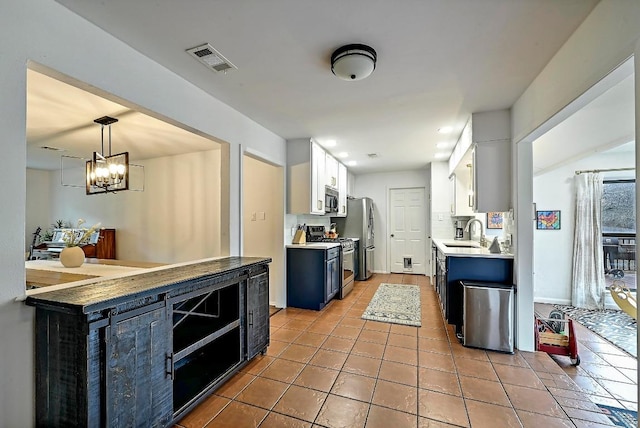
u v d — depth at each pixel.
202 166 4.52
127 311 1.47
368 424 1.74
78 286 1.60
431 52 1.92
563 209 4.34
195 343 1.93
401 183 6.56
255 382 2.20
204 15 1.56
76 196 5.69
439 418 1.79
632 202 4.11
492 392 2.06
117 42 1.76
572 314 3.85
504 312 2.71
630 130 3.08
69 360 1.34
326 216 5.87
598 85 1.54
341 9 1.51
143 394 1.53
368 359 2.56
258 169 4.23
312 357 2.60
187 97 2.31
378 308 4.02
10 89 1.29
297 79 2.29
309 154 4.04
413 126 3.49
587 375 2.32
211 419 1.79
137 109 1.98
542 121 2.17
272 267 4.16
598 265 4.11
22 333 1.36
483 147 3.03
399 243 6.63
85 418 1.30
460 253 3.15
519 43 1.82
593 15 1.53
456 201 4.66
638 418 1.20
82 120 3.00
